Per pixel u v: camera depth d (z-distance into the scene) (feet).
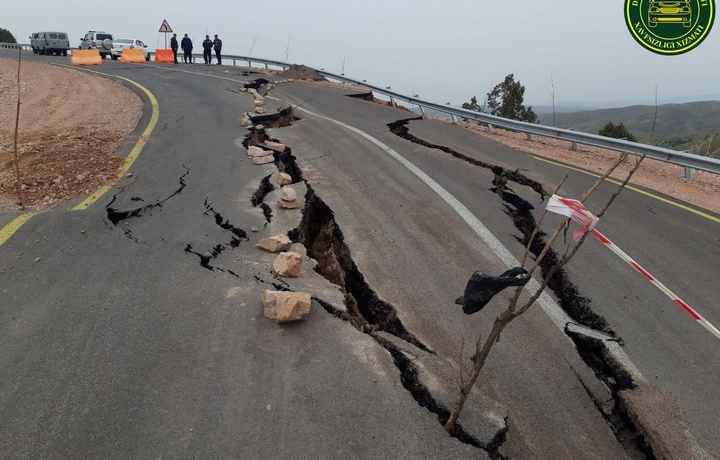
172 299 13.58
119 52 95.76
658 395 11.93
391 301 14.94
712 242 20.53
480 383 11.85
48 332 12.03
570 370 12.84
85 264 15.35
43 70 61.82
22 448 8.82
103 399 10.00
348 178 25.18
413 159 29.40
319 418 9.70
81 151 26.81
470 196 24.09
